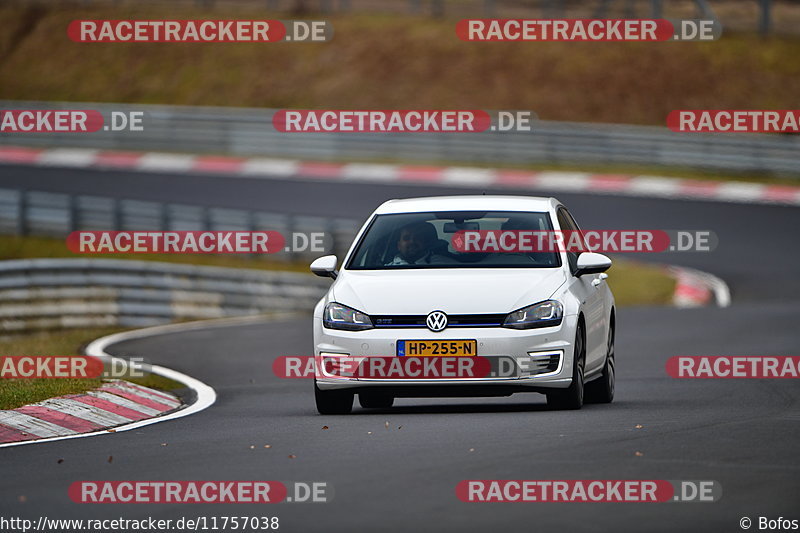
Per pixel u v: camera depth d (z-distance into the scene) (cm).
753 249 10994
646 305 8712
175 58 19575
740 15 19388
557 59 18088
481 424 3219
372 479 2430
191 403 4059
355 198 13125
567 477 2414
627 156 14712
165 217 10569
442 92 17725
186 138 15950
